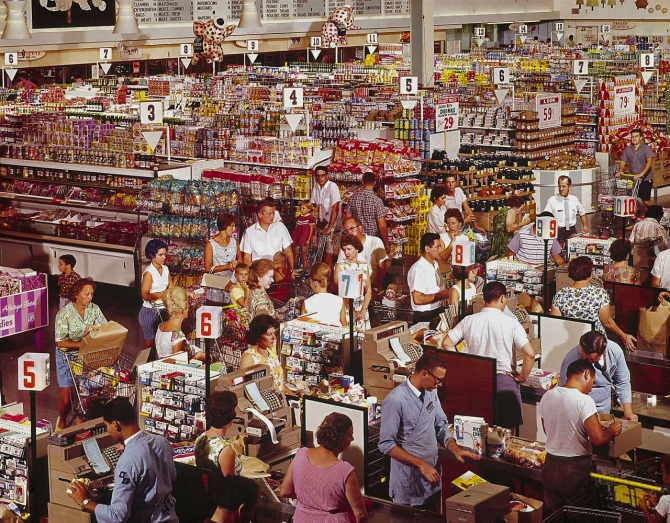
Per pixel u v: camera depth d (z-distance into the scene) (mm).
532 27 38750
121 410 5504
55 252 13828
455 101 15500
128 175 13594
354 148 14203
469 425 6523
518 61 26391
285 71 22438
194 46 23844
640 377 8070
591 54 28797
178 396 7121
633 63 26484
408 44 30828
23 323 10227
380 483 6574
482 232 13289
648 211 11961
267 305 8688
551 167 16984
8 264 14273
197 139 15812
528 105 18734
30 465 6160
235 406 5871
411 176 14484
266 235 11156
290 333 7969
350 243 9445
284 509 5645
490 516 5254
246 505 5141
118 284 13344
